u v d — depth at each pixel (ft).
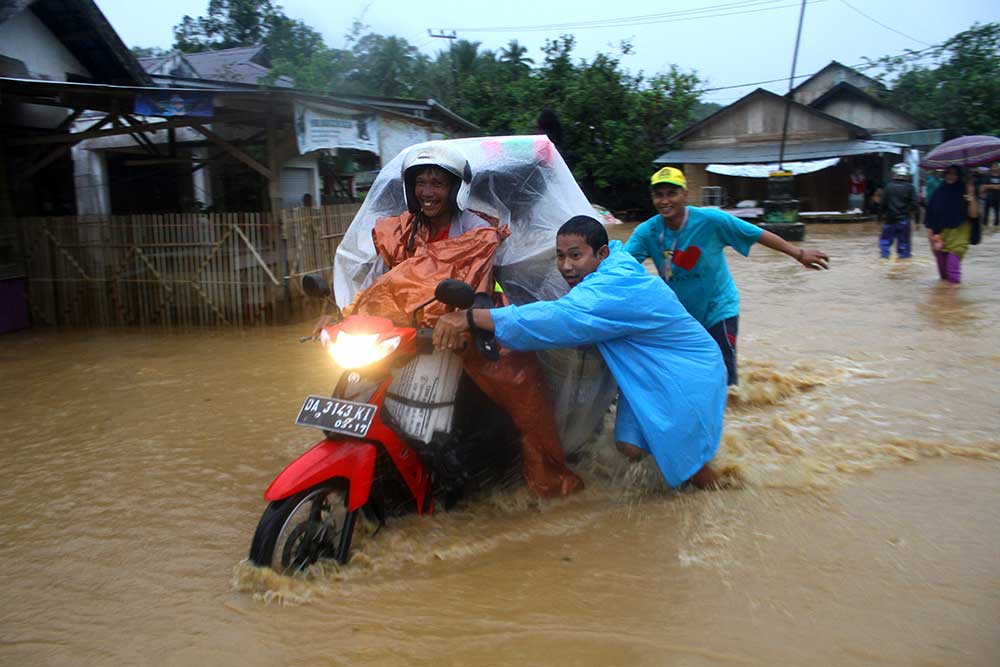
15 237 32.65
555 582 10.75
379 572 11.18
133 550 12.36
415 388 11.95
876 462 14.46
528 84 94.68
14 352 27.84
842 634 9.20
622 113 95.71
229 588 10.98
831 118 92.79
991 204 62.54
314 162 49.39
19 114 35.96
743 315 28.86
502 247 13.34
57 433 18.43
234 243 30.66
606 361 12.62
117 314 32.30
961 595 9.92
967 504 12.58
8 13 33.45
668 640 9.24
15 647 9.73
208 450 16.96
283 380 22.57
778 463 14.49
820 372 20.49
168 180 45.93
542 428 12.59
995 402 17.48
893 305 29.55
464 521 12.67
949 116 109.81
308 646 9.45
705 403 12.60
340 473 11.06
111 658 9.43
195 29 110.73
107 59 39.86
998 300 29.58
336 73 83.41
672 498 13.29
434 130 40.27
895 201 43.83
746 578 10.62
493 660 9.00
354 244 14.73
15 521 13.60
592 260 12.41
